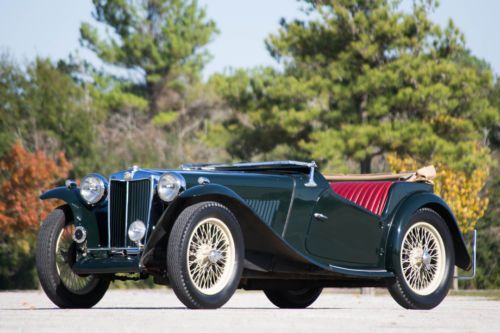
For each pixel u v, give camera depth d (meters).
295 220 13.70
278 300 16.23
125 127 81.50
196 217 12.23
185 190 12.34
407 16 44.53
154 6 90.38
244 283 14.59
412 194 15.33
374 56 45.19
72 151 67.44
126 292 33.03
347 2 46.03
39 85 67.56
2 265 58.59
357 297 26.67
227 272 12.65
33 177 51.41
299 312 12.59
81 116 68.31
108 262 12.98
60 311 12.45
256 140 49.78
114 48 88.69
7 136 62.56
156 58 88.62
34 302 18.56
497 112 45.25
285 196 13.62
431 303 15.12
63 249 14.43
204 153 81.12
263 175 13.61
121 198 13.18
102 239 13.55
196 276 12.47
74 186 13.90
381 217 14.80
